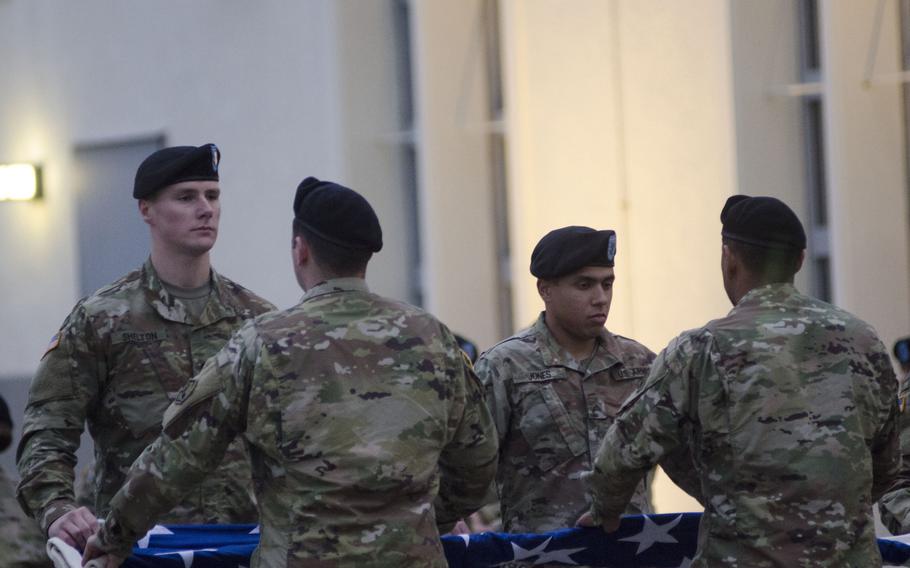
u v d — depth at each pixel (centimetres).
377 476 1255
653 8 2956
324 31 3503
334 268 1330
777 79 2877
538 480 1714
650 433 1383
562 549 1565
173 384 1625
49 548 1454
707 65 2875
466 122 3394
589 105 3073
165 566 1420
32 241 4241
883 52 2752
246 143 3725
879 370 1390
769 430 1343
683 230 2934
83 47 4091
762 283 1409
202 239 1630
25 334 4275
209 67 3794
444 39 3378
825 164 2880
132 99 3984
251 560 1316
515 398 1725
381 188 3547
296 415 1266
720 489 1367
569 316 1716
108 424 1630
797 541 1327
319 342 1288
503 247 3438
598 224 3070
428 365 1307
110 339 1612
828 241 2873
